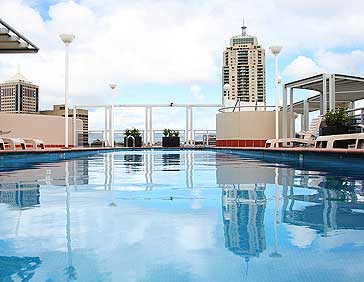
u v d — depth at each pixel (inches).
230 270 67.7
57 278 64.7
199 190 163.9
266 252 77.4
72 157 534.0
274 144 581.9
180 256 75.5
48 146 821.9
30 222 103.2
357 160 264.4
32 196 147.5
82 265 70.8
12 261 72.9
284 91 593.0
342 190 162.4
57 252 78.2
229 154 620.4
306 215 110.7
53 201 135.5
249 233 91.6
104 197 144.8
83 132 919.0
